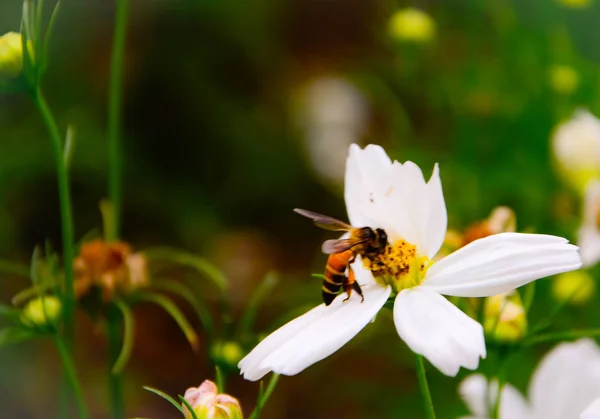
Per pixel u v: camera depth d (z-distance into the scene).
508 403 0.38
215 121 0.92
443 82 0.69
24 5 0.38
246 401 0.73
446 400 0.59
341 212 0.92
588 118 0.52
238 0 0.97
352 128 0.92
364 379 0.68
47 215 0.88
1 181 0.84
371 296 0.34
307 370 0.71
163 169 0.90
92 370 0.76
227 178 0.91
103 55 0.93
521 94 0.67
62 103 0.88
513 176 0.62
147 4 0.95
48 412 0.72
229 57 0.96
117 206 0.43
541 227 0.59
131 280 0.41
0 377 0.73
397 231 0.35
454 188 0.63
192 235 0.86
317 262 0.82
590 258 0.45
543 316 0.56
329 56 1.03
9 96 0.87
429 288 0.33
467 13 0.73
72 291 0.40
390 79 0.77
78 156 0.85
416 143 0.68
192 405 0.35
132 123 0.91
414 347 0.32
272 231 0.90
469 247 0.33
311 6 1.06
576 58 0.67
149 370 0.77
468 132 0.66
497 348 0.37
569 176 0.51
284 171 0.92
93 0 0.95
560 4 0.67
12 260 0.84
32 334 0.39
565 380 0.38
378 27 0.98
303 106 0.94
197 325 0.79
